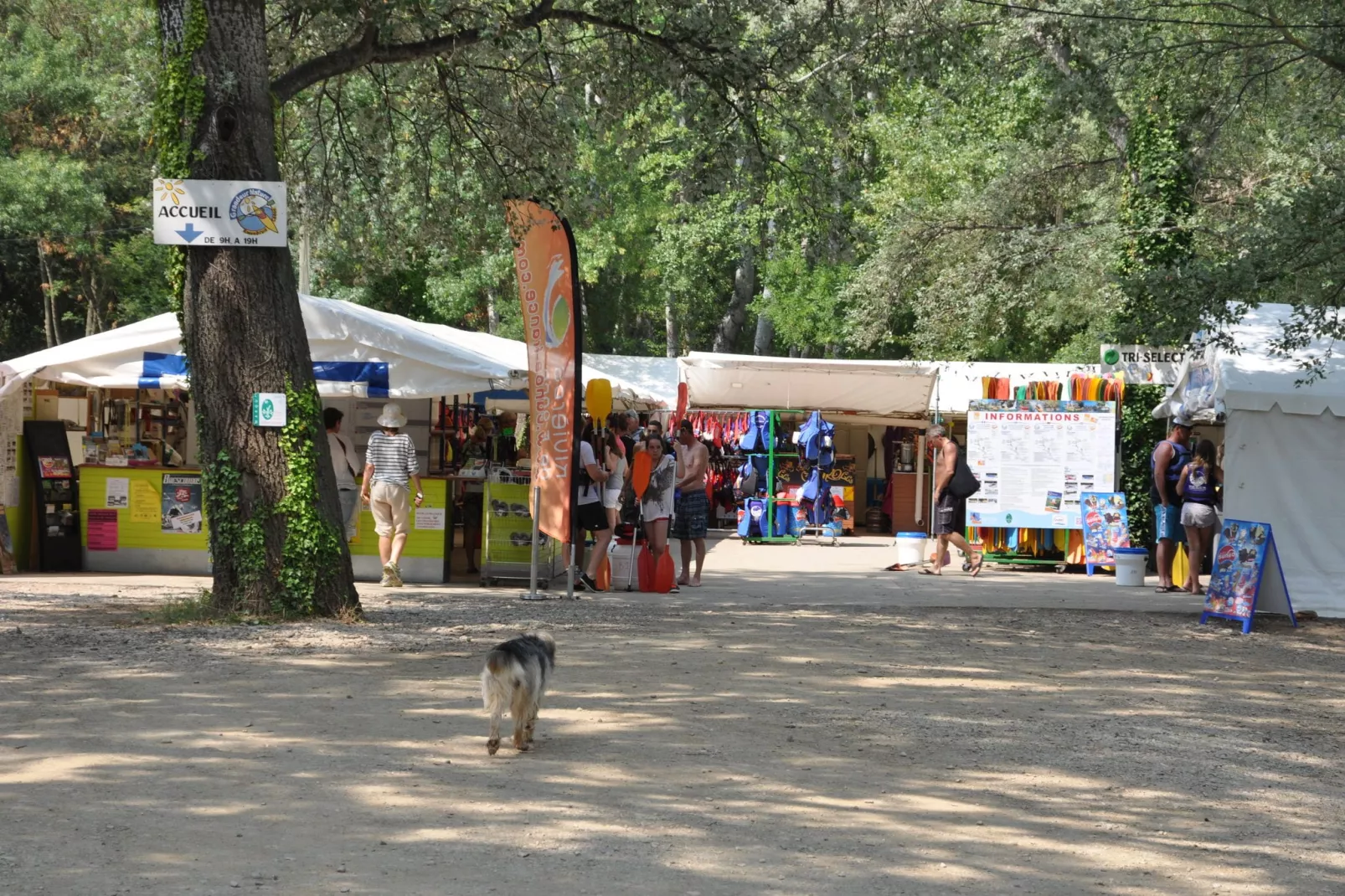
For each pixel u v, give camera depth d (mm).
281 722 7641
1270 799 6816
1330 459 14445
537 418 14312
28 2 41125
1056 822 6156
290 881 4965
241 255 11656
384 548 15516
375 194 17922
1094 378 20094
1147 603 15531
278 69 15891
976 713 8586
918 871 5328
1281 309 16391
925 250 25562
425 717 7910
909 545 19578
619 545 17344
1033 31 19344
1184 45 15547
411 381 16000
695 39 14602
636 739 7492
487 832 5660
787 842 5641
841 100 15773
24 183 37031
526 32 15570
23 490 16609
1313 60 16266
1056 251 23531
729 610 13594
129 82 19578
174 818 5742
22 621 11531
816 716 8281
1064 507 19641
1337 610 14344
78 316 45844
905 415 26453
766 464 25453
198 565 16438
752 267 49469
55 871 5000
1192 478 16453
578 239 39031
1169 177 20688
